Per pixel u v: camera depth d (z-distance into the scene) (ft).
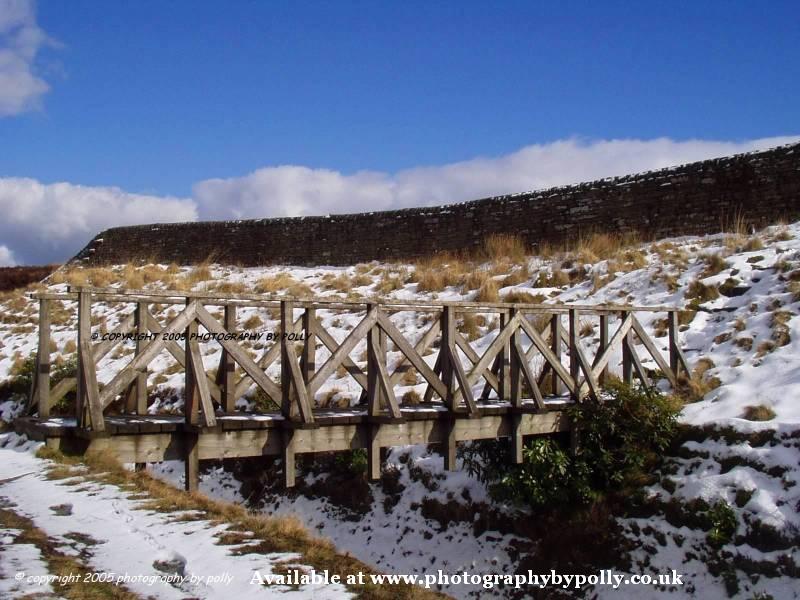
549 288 59.93
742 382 39.75
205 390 26.91
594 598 31.50
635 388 37.93
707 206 66.03
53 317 76.74
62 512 22.61
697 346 45.52
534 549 34.37
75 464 27.22
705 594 29.84
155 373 57.88
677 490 33.53
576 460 35.58
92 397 25.86
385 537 38.06
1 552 18.95
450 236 81.61
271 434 28.63
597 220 72.33
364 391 36.70
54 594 16.57
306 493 42.37
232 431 27.78
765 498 31.09
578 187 73.92
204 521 23.18
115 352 64.64
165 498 24.94
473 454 37.27
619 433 35.76
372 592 19.43
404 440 31.76
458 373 32.78
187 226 101.35
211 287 78.74
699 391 40.19
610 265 60.13
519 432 34.50
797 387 37.09
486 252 76.74
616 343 39.17
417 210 84.38
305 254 91.20
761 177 63.26
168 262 101.50
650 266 57.57
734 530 30.83
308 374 31.32
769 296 47.09
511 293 59.52
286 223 93.20
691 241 63.93
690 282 52.24
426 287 67.41
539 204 76.07
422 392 44.60
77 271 96.84
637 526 33.01
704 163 66.80
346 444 30.30
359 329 30.66
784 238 55.83
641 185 70.13
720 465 33.78
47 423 29.50
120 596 16.90
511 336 35.19
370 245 86.89
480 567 34.60
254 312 67.15
